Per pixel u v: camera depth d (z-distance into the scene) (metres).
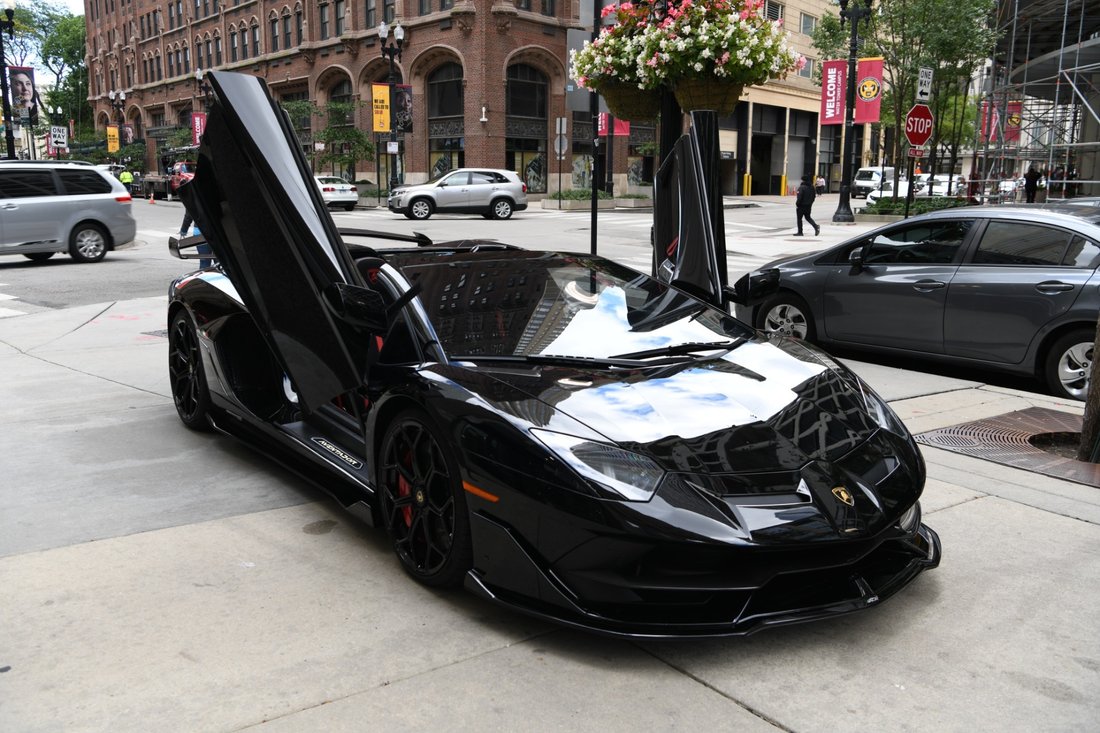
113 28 65.81
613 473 2.68
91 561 3.41
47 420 5.45
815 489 2.79
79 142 69.12
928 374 7.13
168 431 5.21
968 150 56.88
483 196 26.89
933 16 27.02
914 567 3.09
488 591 2.88
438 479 3.13
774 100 48.81
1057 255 6.39
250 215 3.61
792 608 2.77
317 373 3.73
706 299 4.48
